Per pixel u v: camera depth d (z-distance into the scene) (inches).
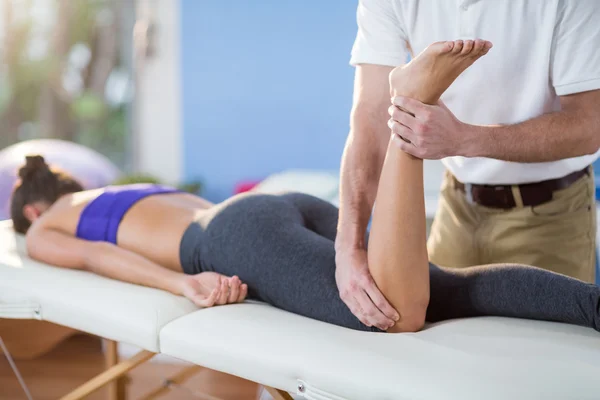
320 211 65.6
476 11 52.9
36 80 244.8
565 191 59.0
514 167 58.1
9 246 73.9
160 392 73.7
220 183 168.6
